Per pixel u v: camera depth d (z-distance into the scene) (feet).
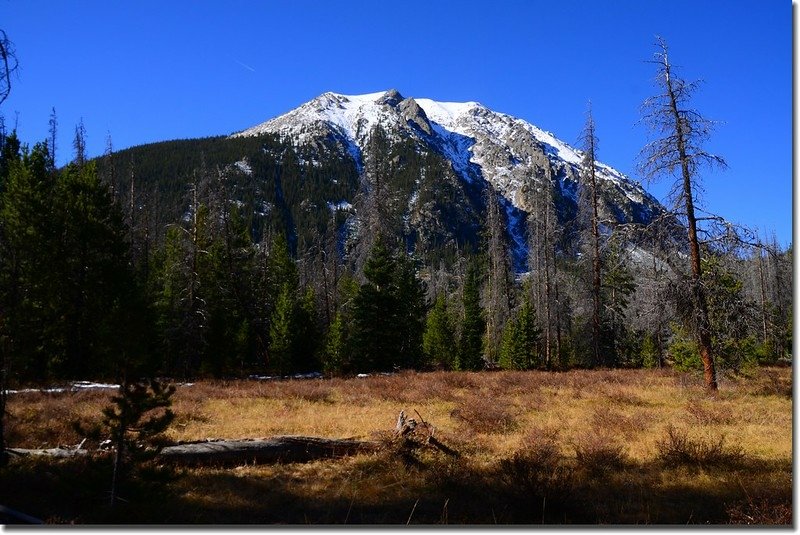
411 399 63.98
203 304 119.44
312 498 29.37
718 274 68.74
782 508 25.67
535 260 144.66
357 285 169.48
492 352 175.42
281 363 127.13
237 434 43.42
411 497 29.89
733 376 77.05
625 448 39.09
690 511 27.27
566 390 71.82
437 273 311.68
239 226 140.46
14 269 33.63
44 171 105.50
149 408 26.02
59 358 95.40
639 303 74.90
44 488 27.94
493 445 40.88
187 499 28.22
